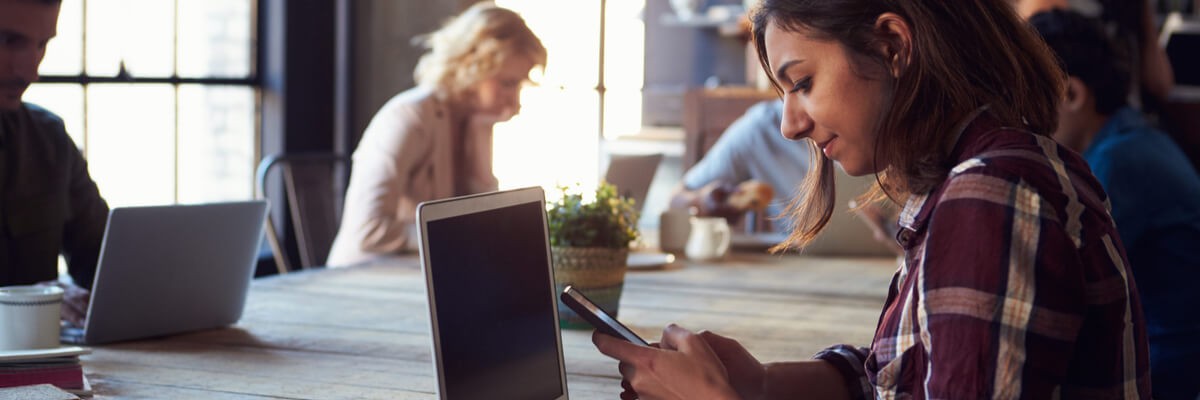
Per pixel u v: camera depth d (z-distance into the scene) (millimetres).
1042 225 1050
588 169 5582
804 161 3967
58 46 3531
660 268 3057
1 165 2357
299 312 2342
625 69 5875
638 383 1293
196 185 4160
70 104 3594
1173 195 2342
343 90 4703
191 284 2080
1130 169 2342
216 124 4242
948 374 1048
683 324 2320
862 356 1585
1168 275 2344
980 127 1153
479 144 3752
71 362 1646
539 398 1472
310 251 3574
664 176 5871
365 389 1721
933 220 1094
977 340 1038
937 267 1077
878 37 1166
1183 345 2338
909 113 1158
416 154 3484
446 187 3633
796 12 1189
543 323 1511
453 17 4746
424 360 1935
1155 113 3350
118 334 2014
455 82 3619
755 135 4008
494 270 1394
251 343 2043
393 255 3273
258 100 4457
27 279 2404
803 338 2207
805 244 1491
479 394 1321
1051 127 1228
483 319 1351
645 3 6148
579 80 5586
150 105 3922
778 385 1515
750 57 5625
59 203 2461
